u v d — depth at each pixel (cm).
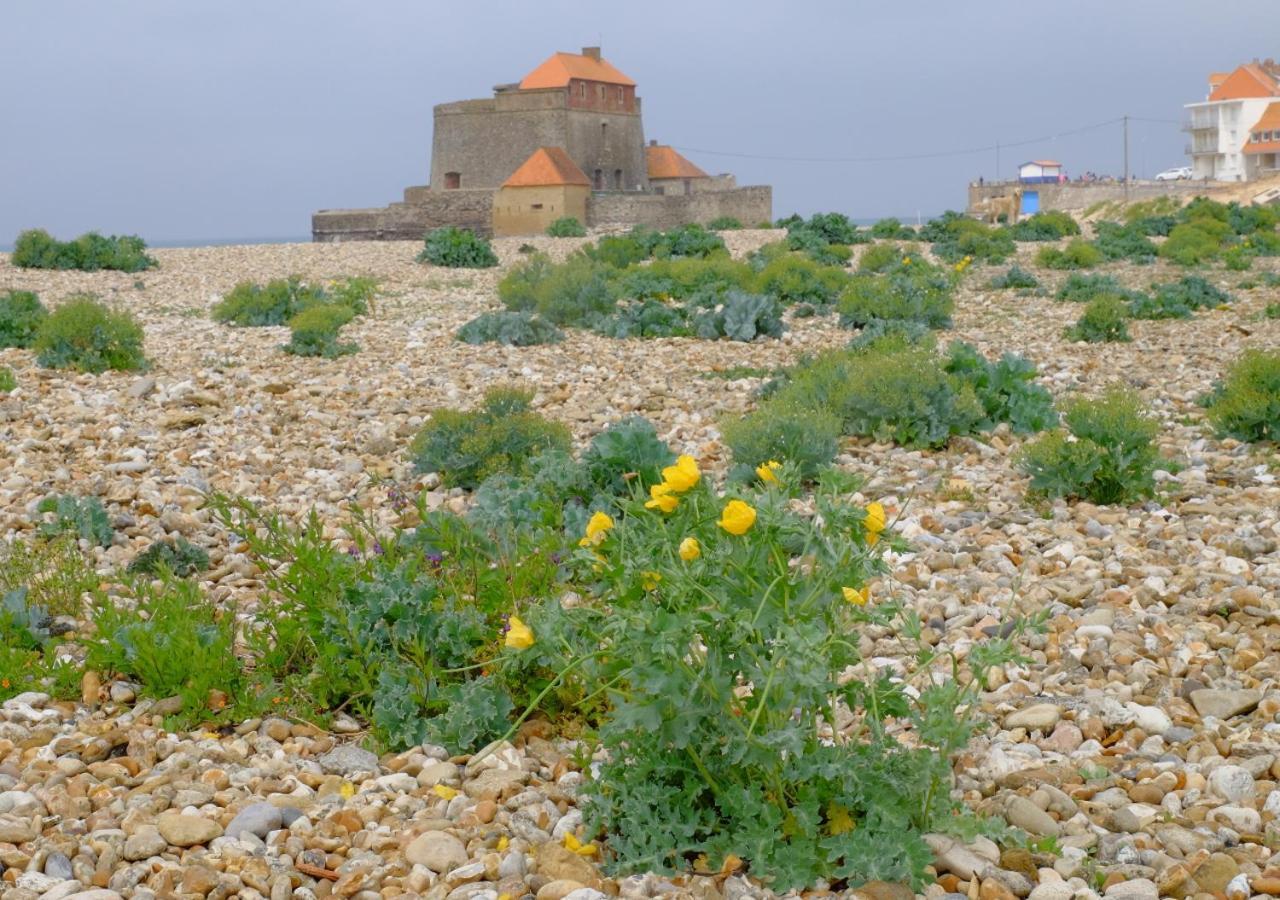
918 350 1130
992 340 1708
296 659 540
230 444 1039
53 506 775
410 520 802
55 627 598
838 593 360
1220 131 12406
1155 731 482
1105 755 460
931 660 388
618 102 8525
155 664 517
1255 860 370
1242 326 1739
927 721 366
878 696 386
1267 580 655
